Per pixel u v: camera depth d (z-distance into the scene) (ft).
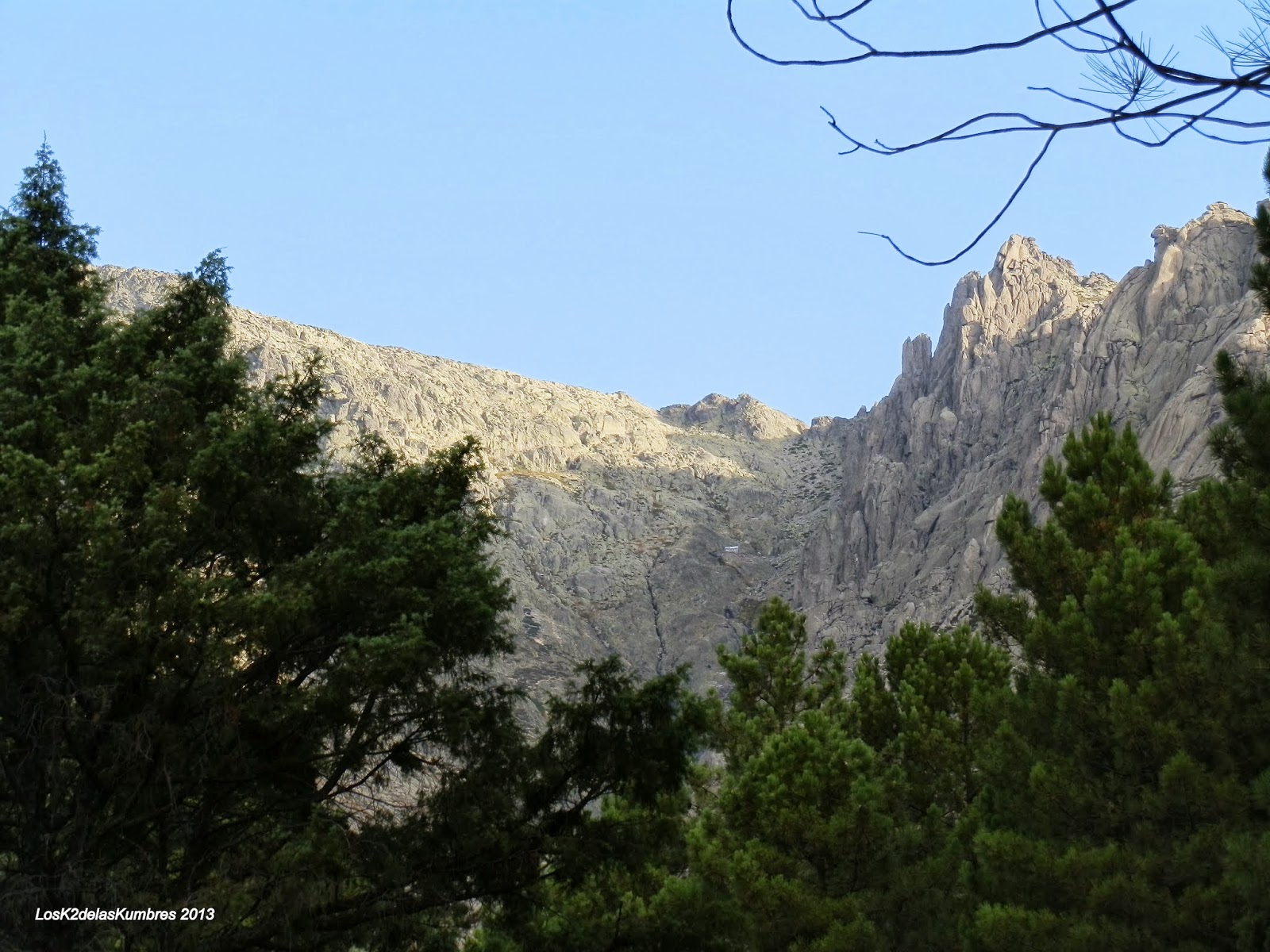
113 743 74.02
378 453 97.40
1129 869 91.71
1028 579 119.85
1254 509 70.59
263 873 75.61
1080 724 102.32
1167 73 20.88
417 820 82.07
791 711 152.25
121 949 75.46
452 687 83.41
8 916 69.77
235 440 79.15
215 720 75.36
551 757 83.61
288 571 80.12
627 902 98.37
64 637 74.23
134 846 76.23
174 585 73.72
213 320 88.22
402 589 79.97
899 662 149.48
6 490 71.61
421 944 87.76
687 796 119.24
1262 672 72.64
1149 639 101.55
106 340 83.15
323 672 82.74
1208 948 85.92
